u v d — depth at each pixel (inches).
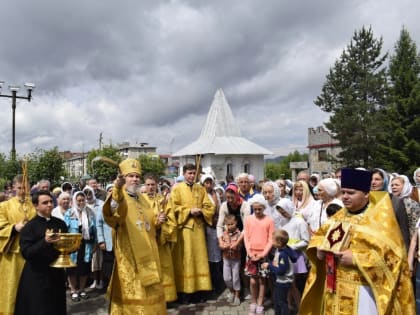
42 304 177.2
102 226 289.1
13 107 698.2
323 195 241.4
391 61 1381.6
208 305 272.1
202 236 282.7
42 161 757.9
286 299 215.6
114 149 1552.7
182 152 1161.4
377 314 131.4
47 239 173.9
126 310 196.1
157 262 208.5
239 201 285.7
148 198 266.5
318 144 1947.6
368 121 1240.8
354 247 135.2
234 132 1133.7
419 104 1201.4
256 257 242.5
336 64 1349.7
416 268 205.2
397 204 214.8
